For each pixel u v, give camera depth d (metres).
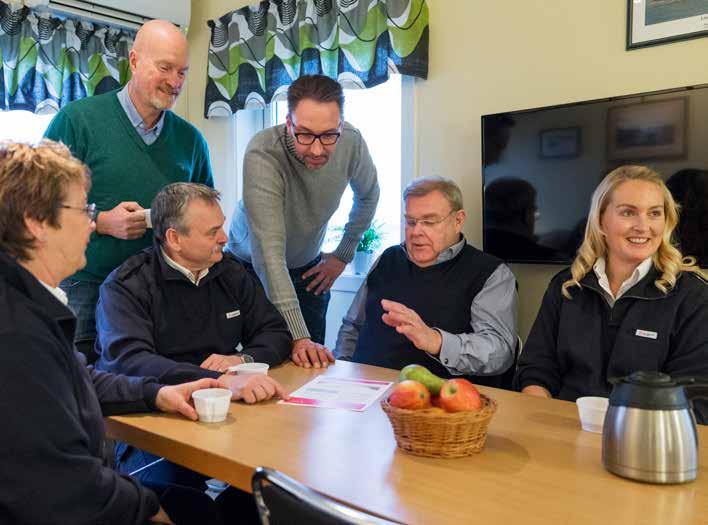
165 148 2.25
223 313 1.88
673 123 1.99
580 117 2.17
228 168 3.55
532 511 0.92
